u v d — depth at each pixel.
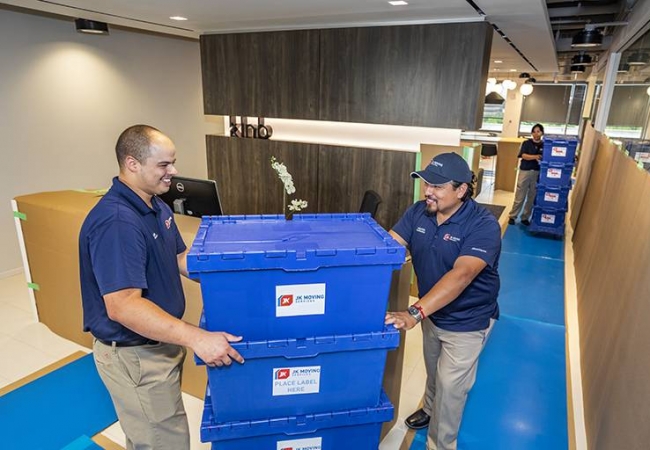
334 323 1.22
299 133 4.68
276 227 1.34
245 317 1.16
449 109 3.53
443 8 3.06
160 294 1.55
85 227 1.42
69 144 4.39
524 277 4.30
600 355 2.21
